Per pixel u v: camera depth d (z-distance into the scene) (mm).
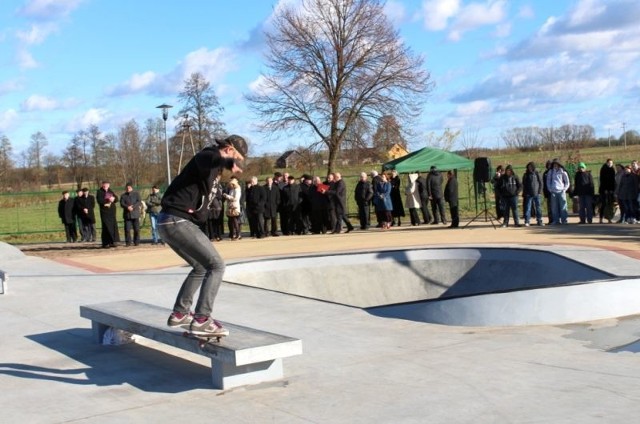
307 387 5957
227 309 9938
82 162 51000
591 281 8891
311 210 20984
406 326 8664
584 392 5570
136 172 49375
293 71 36219
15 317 9695
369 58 35531
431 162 24531
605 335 7805
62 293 11523
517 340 7668
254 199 20484
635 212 18953
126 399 5754
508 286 13094
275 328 8656
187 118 40281
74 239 24188
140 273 13555
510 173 19516
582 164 19531
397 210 22781
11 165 53719
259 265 13641
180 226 5559
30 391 6098
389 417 5109
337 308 9883
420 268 14156
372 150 36719
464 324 8680
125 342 7793
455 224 20438
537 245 14648
